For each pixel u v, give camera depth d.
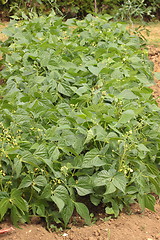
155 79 4.23
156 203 2.80
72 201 2.56
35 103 2.82
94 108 2.88
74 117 2.85
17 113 2.73
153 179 2.68
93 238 2.45
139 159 2.74
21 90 3.20
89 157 2.63
